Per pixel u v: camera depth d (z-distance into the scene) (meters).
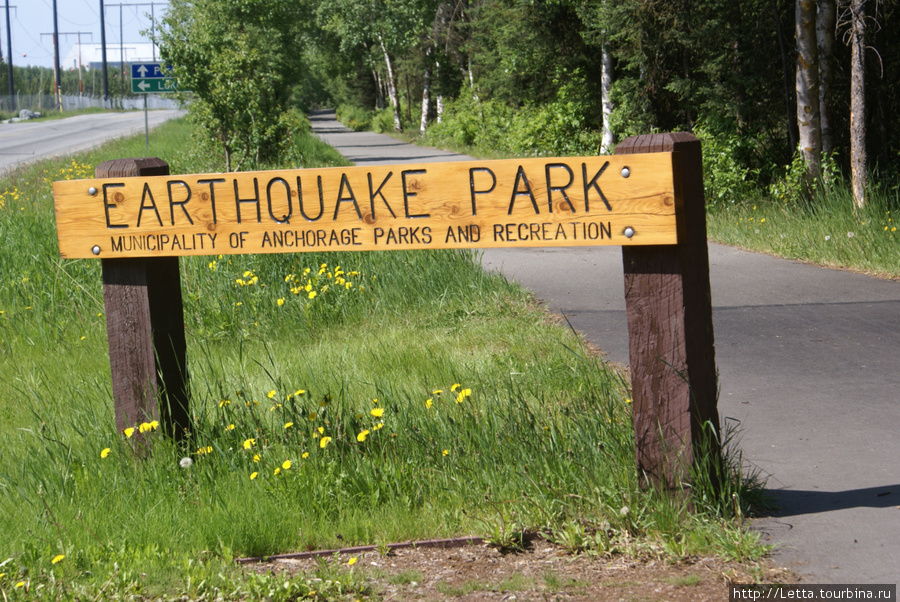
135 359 4.32
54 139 39.81
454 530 3.61
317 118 100.69
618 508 3.52
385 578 3.23
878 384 5.47
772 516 3.58
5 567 3.30
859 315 7.44
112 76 119.94
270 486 3.95
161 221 4.09
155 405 4.33
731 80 15.98
